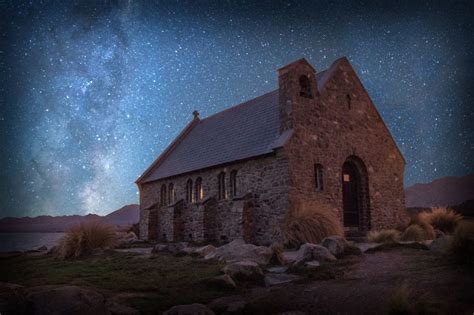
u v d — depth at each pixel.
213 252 12.73
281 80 18.95
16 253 19.14
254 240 18.81
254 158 19.20
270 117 21.19
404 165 23.09
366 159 20.95
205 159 23.64
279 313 6.37
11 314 5.33
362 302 6.52
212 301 7.31
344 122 20.38
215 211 21.81
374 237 15.46
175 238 24.25
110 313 6.00
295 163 17.59
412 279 7.59
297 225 15.87
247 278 8.99
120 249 19.20
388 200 21.58
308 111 18.75
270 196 18.08
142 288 8.41
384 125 22.61
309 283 8.35
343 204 20.27
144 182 29.75
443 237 11.43
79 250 15.33
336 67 20.92
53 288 6.02
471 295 6.18
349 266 9.77
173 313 6.00
